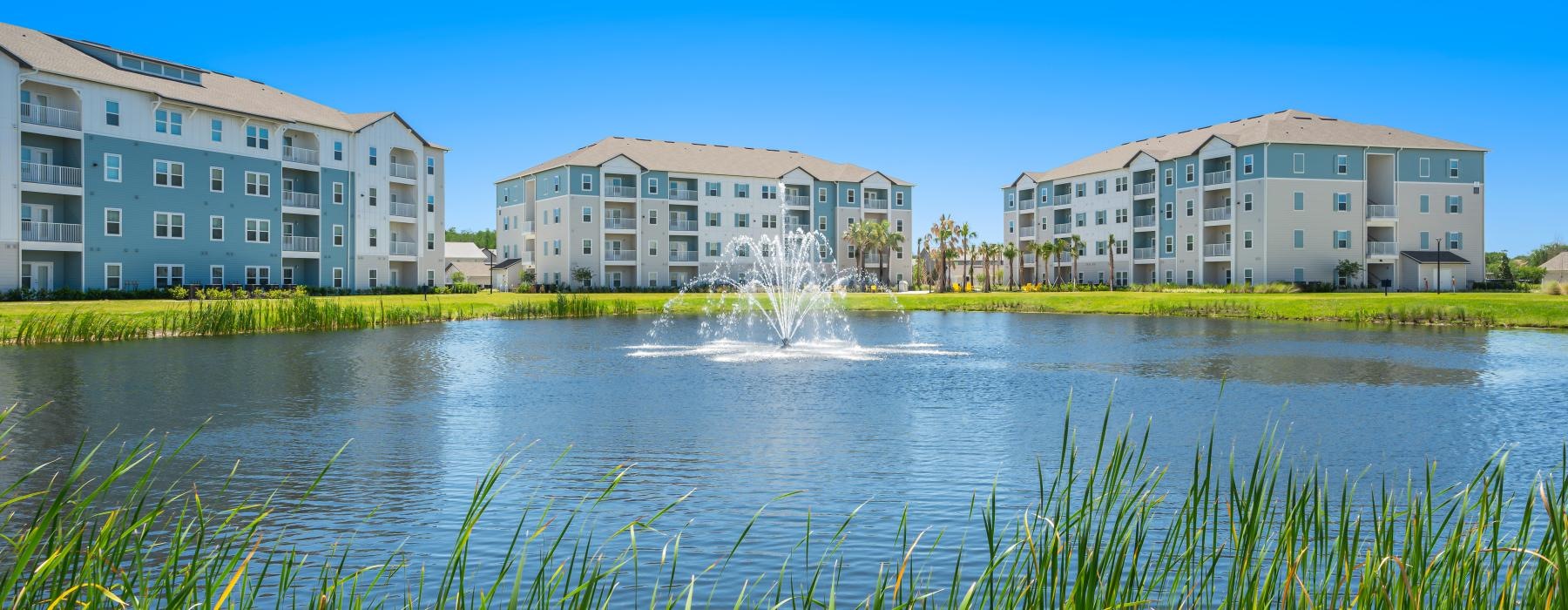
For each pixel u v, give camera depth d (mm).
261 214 66062
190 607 5730
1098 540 6070
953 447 15188
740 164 106062
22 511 10570
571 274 97000
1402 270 86938
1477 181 87812
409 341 37344
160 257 60469
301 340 37438
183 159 61594
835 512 11141
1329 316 53656
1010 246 104562
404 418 18109
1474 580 5723
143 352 31641
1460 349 33625
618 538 10016
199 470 13391
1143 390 22484
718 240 103375
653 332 43219
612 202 99875
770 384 23422
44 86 56062
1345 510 6305
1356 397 21016
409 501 11594
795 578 8773
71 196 56938
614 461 14078
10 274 53344
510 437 16125
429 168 79375
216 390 22266
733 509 11250
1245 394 21656
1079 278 104625
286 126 67688
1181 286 88062
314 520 10703
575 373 25938
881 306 68125
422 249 78562
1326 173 85000
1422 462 13961
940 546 9719
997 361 29641
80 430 16656
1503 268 108812
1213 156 87750
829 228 109000
